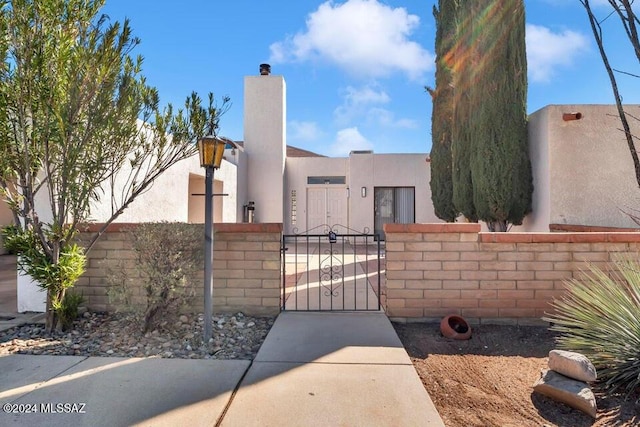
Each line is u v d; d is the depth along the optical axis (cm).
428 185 1328
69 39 351
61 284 391
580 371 260
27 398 256
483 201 668
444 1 961
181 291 388
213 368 306
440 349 355
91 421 228
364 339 368
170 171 746
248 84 1309
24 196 374
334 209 1382
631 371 268
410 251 429
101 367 308
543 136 652
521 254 420
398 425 224
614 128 634
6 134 358
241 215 1217
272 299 444
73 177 369
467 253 424
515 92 653
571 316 352
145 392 264
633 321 286
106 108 366
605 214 630
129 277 409
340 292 573
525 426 230
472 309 423
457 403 256
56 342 373
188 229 406
